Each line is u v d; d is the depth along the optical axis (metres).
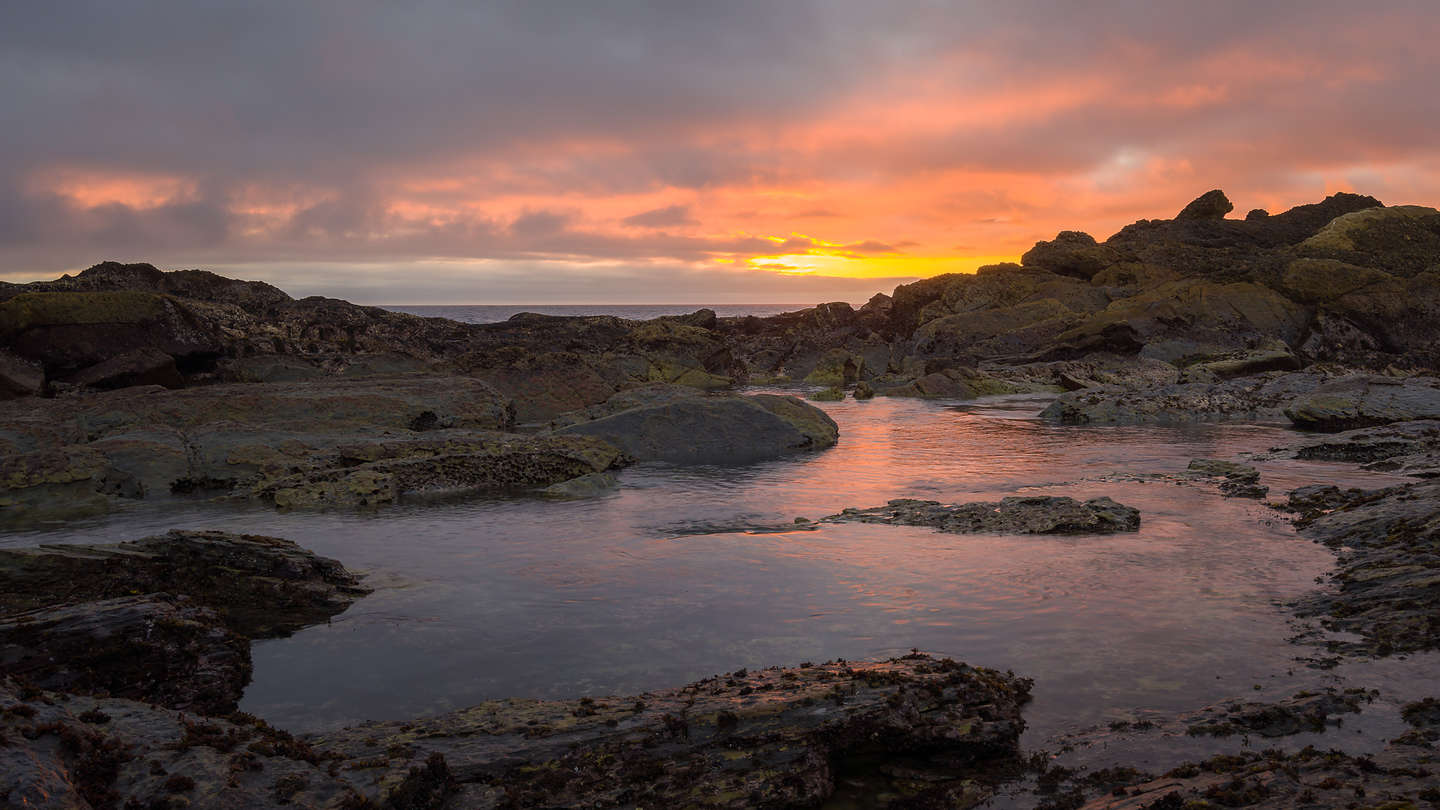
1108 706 9.53
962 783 8.12
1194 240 77.38
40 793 6.09
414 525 20.22
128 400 30.78
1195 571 14.79
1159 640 11.49
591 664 11.30
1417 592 12.13
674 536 18.55
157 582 14.11
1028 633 11.89
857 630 12.21
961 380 54.69
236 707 10.34
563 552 17.27
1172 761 8.20
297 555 14.93
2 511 22.09
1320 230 73.81
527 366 44.69
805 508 21.61
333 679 11.11
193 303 48.94
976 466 27.75
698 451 31.34
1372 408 34.84
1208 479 23.91
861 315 84.50
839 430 37.12
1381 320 58.28
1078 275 75.56
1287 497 21.23
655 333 63.34
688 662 11.25
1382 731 8.49
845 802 7.95
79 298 38.88
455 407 34.72
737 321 92.19
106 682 10.45
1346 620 11.91
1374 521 16.52
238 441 27.58
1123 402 40.97
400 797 7.31
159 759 7.19
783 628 12.41
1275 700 9.35
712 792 7.71
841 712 8.70
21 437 26.72
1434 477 22.06
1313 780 7.25
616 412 35.59
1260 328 58.56
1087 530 17.91
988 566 15.38
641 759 8.16
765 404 33.81
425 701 10.39
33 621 10.68
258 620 13.34
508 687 10.69
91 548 14.86
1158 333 59.38
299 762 7.59
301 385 35.16
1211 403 40.94
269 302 56.94
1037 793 7.86
